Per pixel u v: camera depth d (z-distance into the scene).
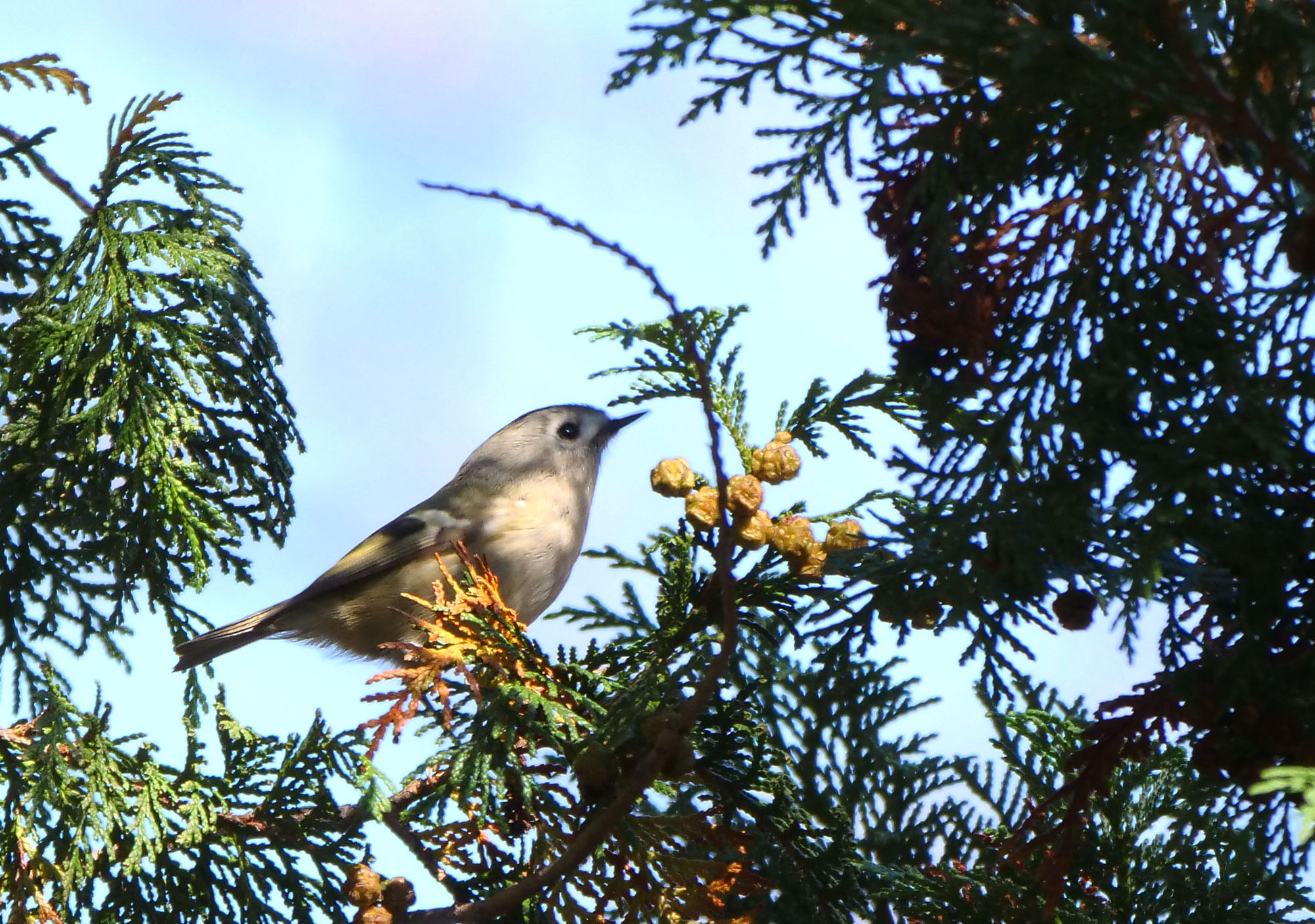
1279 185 5.64
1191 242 5.72
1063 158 5.71
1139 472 5.31
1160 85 5.09
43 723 7.38
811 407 7.41
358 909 6.76
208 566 7.88
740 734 6.82
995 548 5.81
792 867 6.82
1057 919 6.50
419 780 7.36
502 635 6.81
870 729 7.71
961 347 5.84
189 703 7.87
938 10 4.87
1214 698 5.56
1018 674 5.99
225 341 8.20
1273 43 4.87
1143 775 6.79
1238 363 5.40
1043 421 5.69
